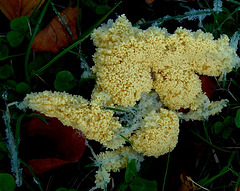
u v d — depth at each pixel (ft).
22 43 0.76
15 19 0.72
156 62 0.73
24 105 0.72
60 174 0.76
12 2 0.73
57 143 0.73
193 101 0.76
